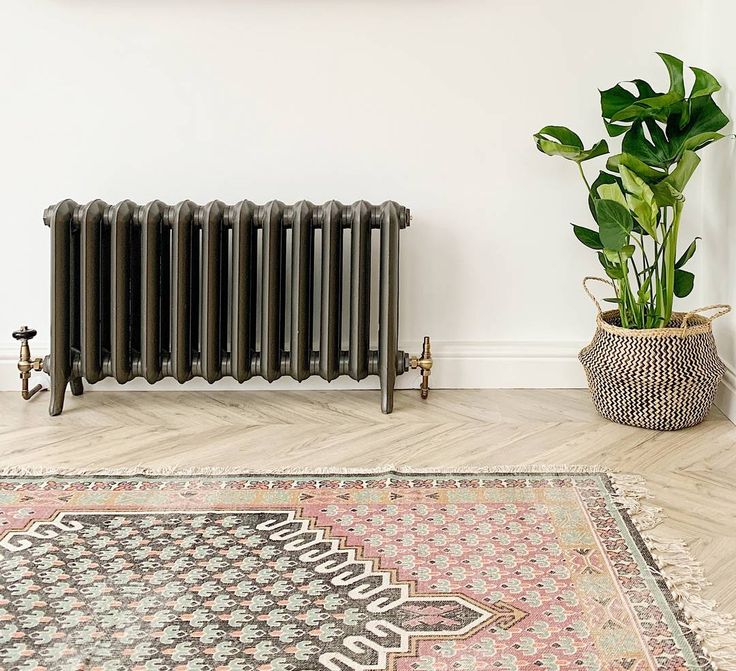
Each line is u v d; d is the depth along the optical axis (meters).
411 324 2.78
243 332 2.49
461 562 1.67
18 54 2.59
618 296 2.53
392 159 2.68
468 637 1.43
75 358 2.52
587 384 2.76
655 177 2.30
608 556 1.69
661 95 2.28
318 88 2.64
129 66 2.62
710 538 1.77
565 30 2.63
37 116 2.63
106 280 2.52
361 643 1.41
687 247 2.75
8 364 2.73
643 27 2.63
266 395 2.71
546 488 1.99
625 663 1.36
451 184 2.70
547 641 1.42
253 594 1.55
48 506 1.89
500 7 2.62
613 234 2.33
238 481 2.03
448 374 2.79
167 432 2.37
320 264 2.67
